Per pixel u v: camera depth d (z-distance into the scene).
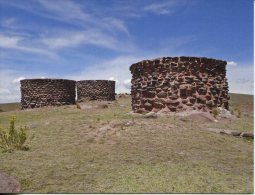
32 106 34.25
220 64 21.11
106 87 37.91
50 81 34.16
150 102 20.33
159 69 20.16
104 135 14.34
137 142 13.19
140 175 9.53
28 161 11.05
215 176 9.54
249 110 26.23
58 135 15.03
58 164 10.71
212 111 19.69
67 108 30.39
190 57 19.91
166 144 12.97
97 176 9.55
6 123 22.58
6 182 8.55
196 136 14.30
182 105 19.52
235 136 15.16
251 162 11.27
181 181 9.04
